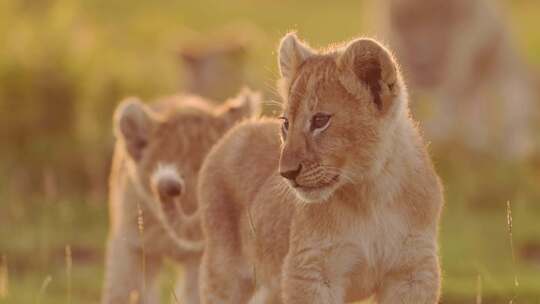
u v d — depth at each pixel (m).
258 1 40.75
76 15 24.64
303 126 8.67
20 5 23.38
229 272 10.04
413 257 8.91
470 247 15.92
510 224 9.63
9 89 21.03
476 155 21.84
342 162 8.68
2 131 20.80
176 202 11.00
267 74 15.64
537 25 38.84
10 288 14.17
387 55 8.54
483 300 13.62
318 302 8.87
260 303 10.40
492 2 24.73
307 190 8.65
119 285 12.38
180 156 11.91
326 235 8.87
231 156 10.09
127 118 12.24
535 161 22.78
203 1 39.97
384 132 8.70
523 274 14.77
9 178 19.08
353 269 9.01
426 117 21.75
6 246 16.05
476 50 24.22
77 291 14.41
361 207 8.87
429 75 23.81
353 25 37.16
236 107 12.35
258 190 9.71
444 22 23.88
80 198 18.58
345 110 8.65
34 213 17.69
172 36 31.19
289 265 8.95
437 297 9.02
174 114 12.35
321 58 8.87
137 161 12.20
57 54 21.61
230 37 23.12
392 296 9.01
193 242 11.05
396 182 8.84
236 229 9.99
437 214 9.05
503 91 24.59
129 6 37.94
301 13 39.31
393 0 23.91
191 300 12.16
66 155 19.92
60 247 16.34
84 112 21.47
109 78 22.20
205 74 21.88
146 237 12.23
